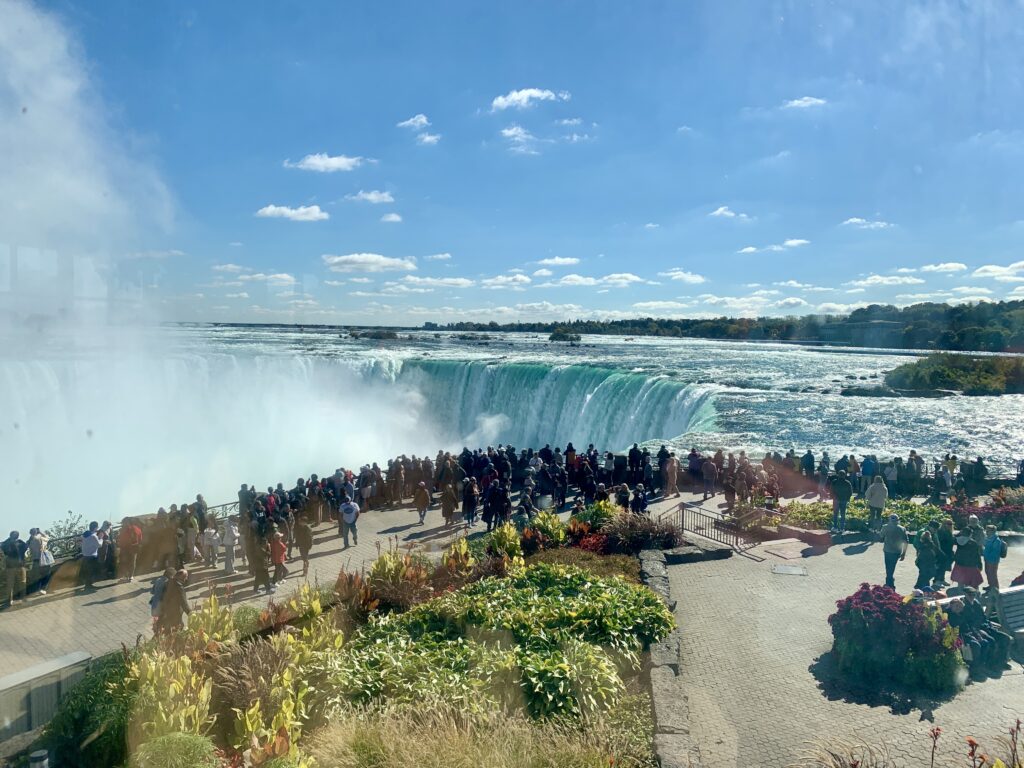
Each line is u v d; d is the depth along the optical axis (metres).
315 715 9.28
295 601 13.10
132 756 7.89
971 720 10.11
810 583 15.70
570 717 9.33
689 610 14.15
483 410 52.12
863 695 10.79
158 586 13.23
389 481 25.09
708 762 9.11
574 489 25.92
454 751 7.68
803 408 47.94
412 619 12.51
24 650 10.72
